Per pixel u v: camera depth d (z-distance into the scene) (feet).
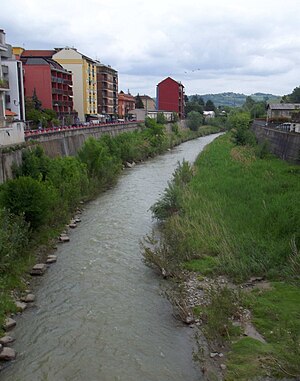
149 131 216.33
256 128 238.89
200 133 328.49
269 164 125.80
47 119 184.75
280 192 85.20
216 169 120.47
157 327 43.75
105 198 101.24
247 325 41.39
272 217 65.31
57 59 267.18
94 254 64.23
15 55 220.23
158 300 49.67
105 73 310.86
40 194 65.77
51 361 38.22
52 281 55.01
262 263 53.26
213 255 59.47
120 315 46.26
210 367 36.27
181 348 39.96
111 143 150.71
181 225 68.90
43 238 68.08
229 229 64.44
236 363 36.01
